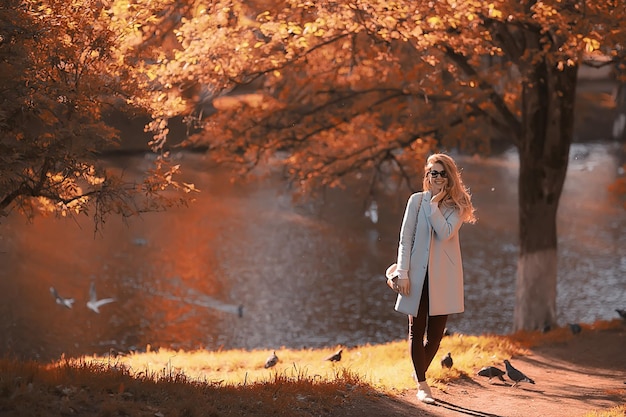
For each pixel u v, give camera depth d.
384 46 16.97
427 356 8.95
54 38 9.03
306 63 18.08
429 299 8.48
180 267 35.16
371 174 25.73
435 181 8.55
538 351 14.53
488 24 16.14
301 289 33.28
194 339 27.16
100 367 8.66
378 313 30.89
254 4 14.21
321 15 12.69
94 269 33.84
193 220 43.12
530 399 9.77
